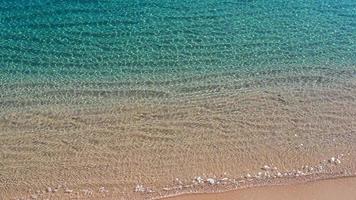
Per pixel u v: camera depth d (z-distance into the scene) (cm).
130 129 1197
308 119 1239
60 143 1155
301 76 1369
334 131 1210
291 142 1177
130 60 1404
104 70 1370
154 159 1123
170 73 1366
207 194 1054
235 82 1343
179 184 1070
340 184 1086
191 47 1452
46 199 1029
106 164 1109
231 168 1109
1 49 1416
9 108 1241
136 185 1064
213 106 1265
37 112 1233
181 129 1200
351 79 1368
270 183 1080
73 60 1397
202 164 1115
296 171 1106
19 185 1055
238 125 1215
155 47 1448
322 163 1127
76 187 1056
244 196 1054
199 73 1369
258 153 1146
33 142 1155
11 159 1112
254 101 1284
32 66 1370
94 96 1286
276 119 1235
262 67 1394
